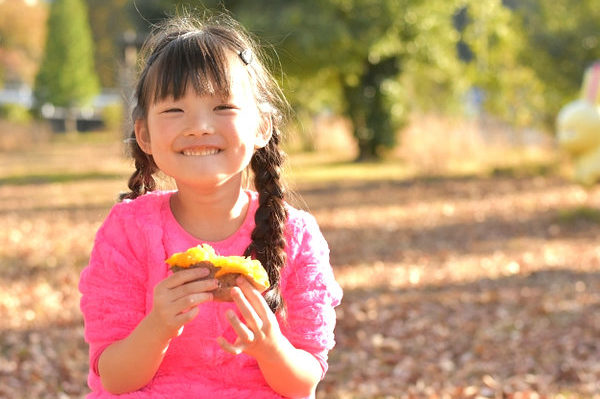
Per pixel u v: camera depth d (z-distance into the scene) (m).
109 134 53.59
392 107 26.16
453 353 6.97
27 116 56.62
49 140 46.31
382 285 9.69
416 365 6.64
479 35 24.22
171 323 2.23
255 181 2.64
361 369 6.58
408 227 14.26
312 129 30.36
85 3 66.38
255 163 2.65
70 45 55.69
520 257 11.23
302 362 2.44
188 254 2.24
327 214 15.81
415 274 10.28
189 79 2.40
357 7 23.88
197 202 2.54
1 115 54.50
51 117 57.97
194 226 2.56
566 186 18.36
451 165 22.12
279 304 2.49
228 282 2.24
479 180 20.48
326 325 2.56
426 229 13.98
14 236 13.66
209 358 2.47
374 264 11.02
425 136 22.83
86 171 25.91
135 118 2.58
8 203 18.52
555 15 18.97
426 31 24.97
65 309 8.63
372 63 25.80
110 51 66.56
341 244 12.57
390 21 24.12
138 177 2.79
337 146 30.05
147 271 2.52
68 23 55.59
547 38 18.69
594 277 9.79
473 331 7.59
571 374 6.29
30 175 25.16
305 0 23.23
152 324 2.26
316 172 23.86
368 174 23.17
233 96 2.43
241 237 2.57
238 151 2.45
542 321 7.85
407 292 9.29
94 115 59.34
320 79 26.59
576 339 7.20
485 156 22.39
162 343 2.29
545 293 9.01
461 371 6.50
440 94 25.62
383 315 8.16
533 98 20.86
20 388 6.20
